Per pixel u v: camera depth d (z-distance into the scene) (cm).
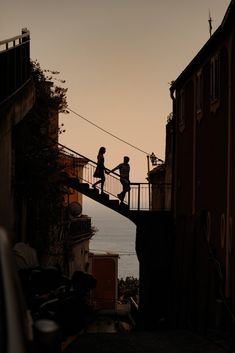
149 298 2825
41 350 452
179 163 2791
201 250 2245
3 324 394
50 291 1236
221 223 1950
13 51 1606
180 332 1841
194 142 2448
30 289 1227
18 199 1797
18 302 435
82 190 2761
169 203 3136
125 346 1473
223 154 1945
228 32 1878
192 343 1571
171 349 1455
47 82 2117
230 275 1809
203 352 1419
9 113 1408
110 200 2803
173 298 2770
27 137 1847
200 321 2191
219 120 2017
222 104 1980
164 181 3381
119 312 4122
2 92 1459
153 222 2845
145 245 2841
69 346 1399
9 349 379
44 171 1856
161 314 2820
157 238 2844
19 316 416
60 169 1986
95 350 1389
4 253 429
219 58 2012
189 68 2467
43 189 1880
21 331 404
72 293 1244
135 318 3309
